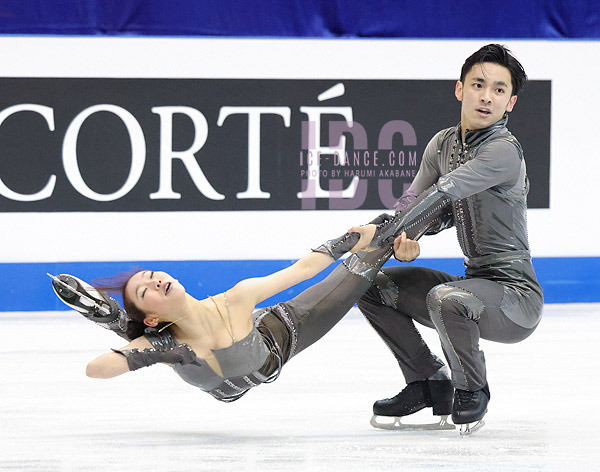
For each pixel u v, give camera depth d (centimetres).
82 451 1267
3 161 2716
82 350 2166
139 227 2783
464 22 2878
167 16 2764
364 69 2856
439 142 1483
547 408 1559
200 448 1280
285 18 2811
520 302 1378
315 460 1206
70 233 2756
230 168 2814
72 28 2725
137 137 2772
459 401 1347
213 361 1298
